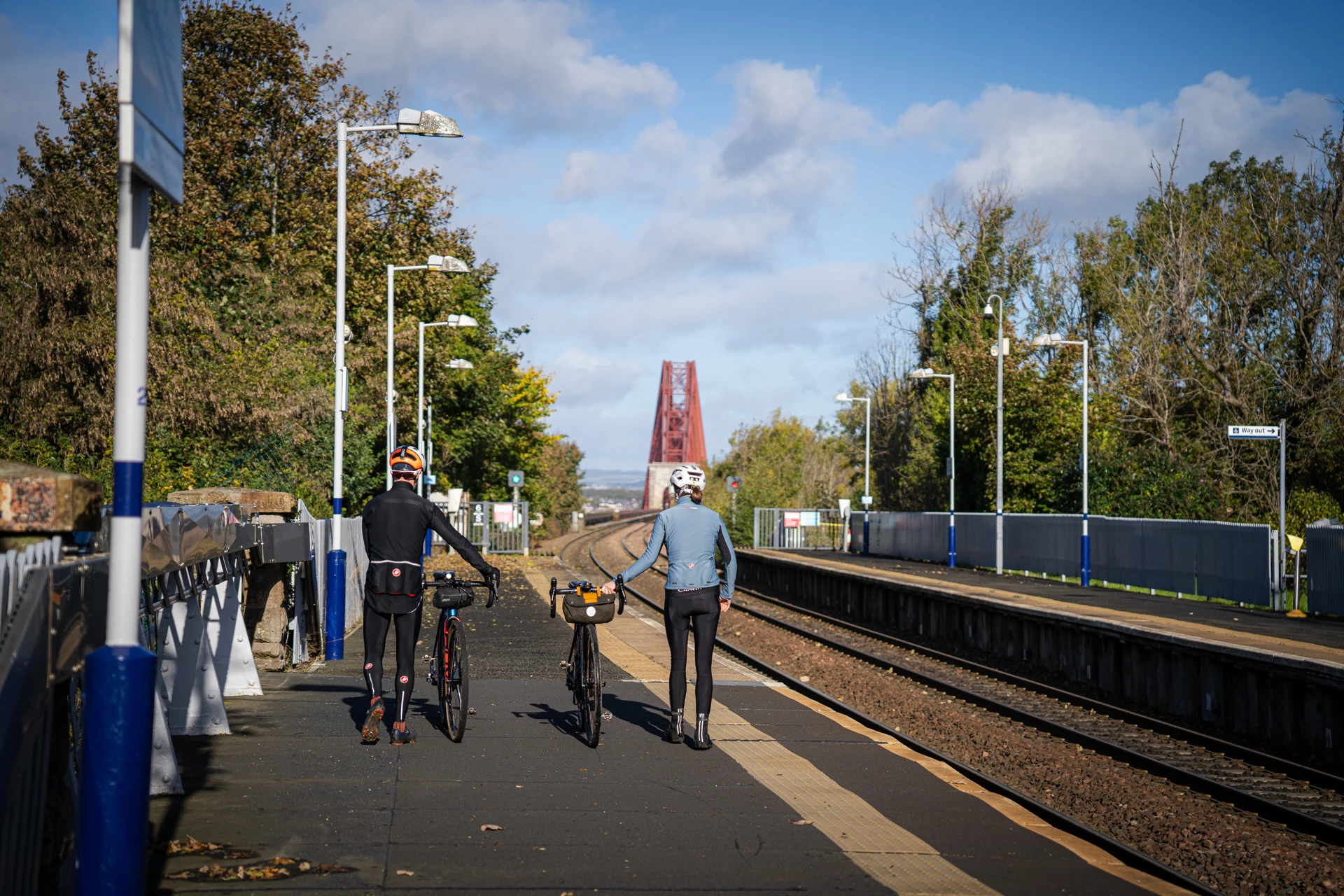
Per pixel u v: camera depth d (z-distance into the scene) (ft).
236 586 32.81
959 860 18.83
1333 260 104.88
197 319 71.51
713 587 27.89
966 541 123.03
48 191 62.69
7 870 11.53
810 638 68.64
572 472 309.01
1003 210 172.45
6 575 11.97
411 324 116.37
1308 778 31.83
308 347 94.84
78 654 13.93
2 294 60.85
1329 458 104.37
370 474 104.01
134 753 11.96
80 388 61.62
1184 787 30.22
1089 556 90.68
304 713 31.09
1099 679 51.06
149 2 12.51
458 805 21.35
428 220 121.49
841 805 22.31
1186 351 122.93
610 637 57.26
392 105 117.50
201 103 105.91
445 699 28.60
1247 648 40.11
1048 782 30.14
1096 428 125.70
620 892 16.46
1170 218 126.21
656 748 27.58
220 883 16.26
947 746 35.35
